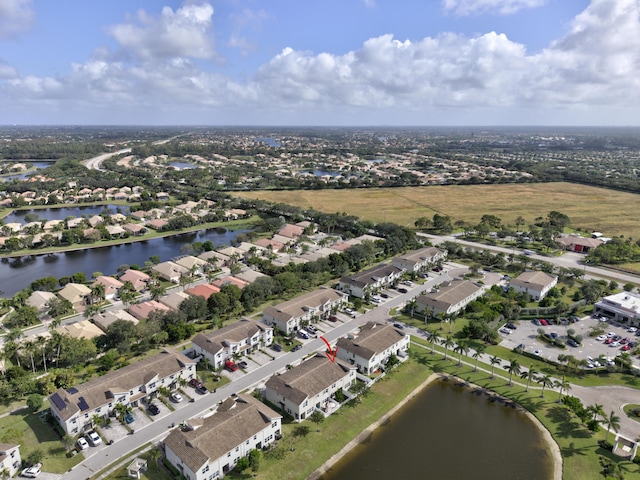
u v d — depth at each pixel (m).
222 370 124.25
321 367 116.12
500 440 101.06
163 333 135.75
